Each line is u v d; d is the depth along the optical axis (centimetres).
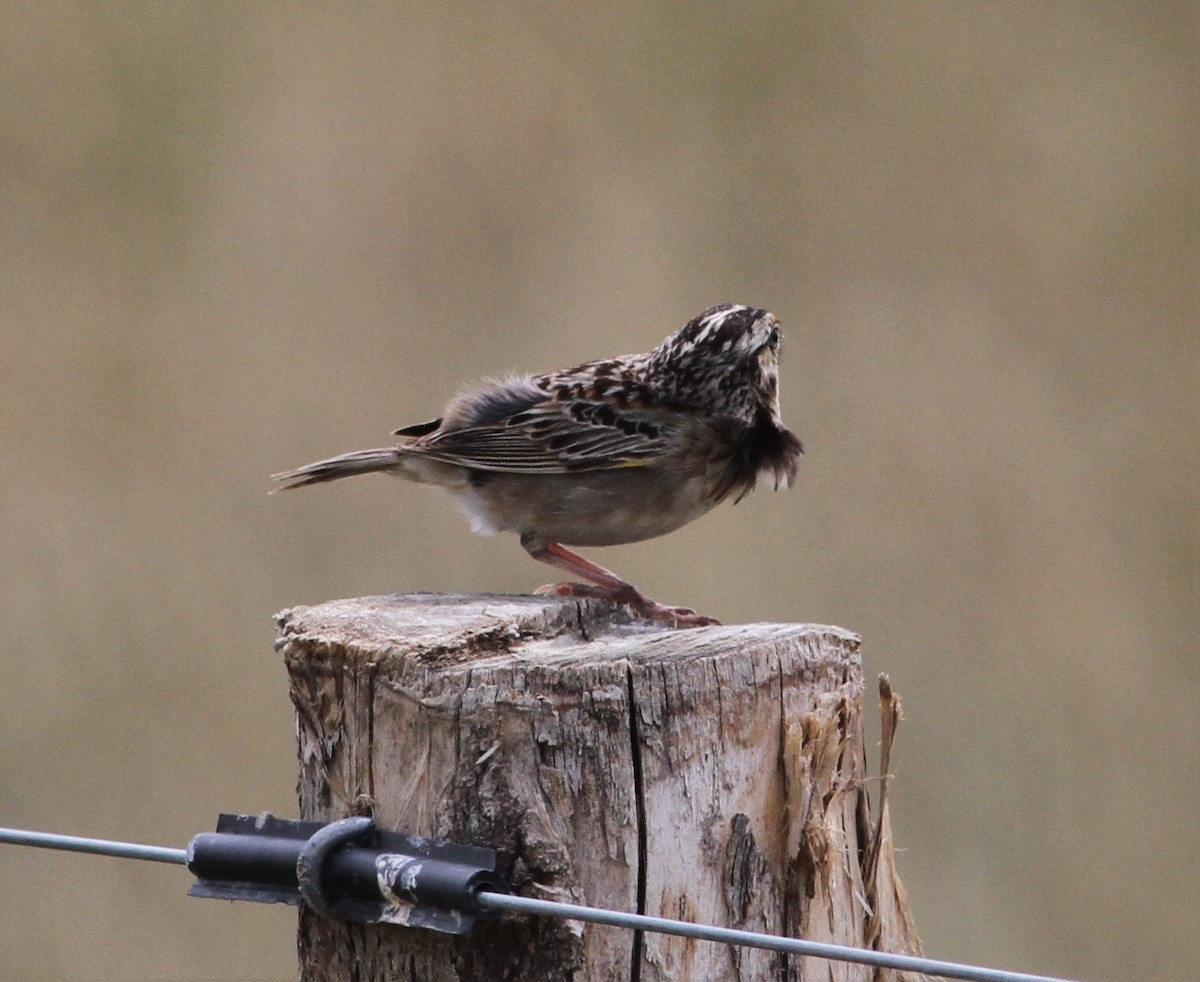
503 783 889
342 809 938
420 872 872
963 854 1923
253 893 928
